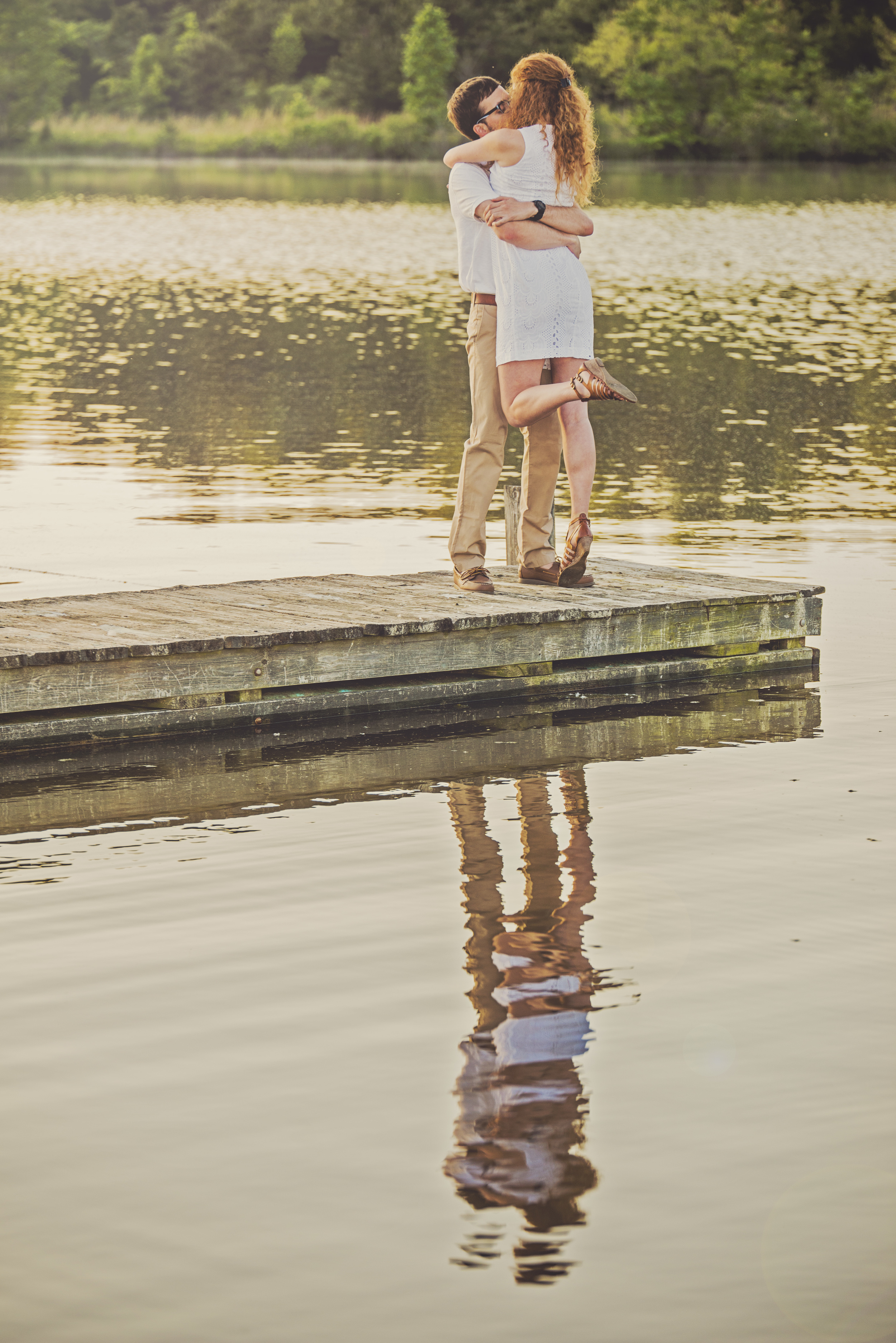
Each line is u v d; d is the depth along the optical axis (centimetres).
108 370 2400
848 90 8850
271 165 9294
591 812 705
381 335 2797
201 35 11675
